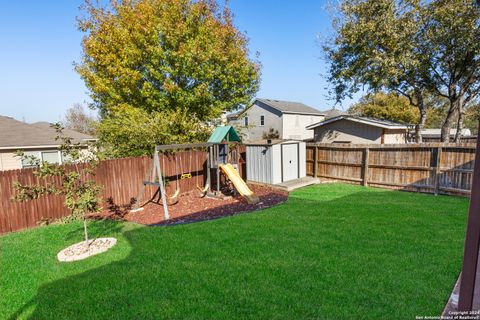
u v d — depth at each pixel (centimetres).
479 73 1323
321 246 447
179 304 304
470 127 3077
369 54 1298
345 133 1627
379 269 361
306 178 1147
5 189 658
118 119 1130
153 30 1206
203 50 1275
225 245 471
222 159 1015
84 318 289
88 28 1346
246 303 300
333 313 276
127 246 489
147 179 905
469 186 820
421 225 543
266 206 788
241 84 1486
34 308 311
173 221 686
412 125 1788
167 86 1227
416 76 1406
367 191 954
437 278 335
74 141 1402
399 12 1211
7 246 524
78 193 503
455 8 1081
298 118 3042
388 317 267
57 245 520
